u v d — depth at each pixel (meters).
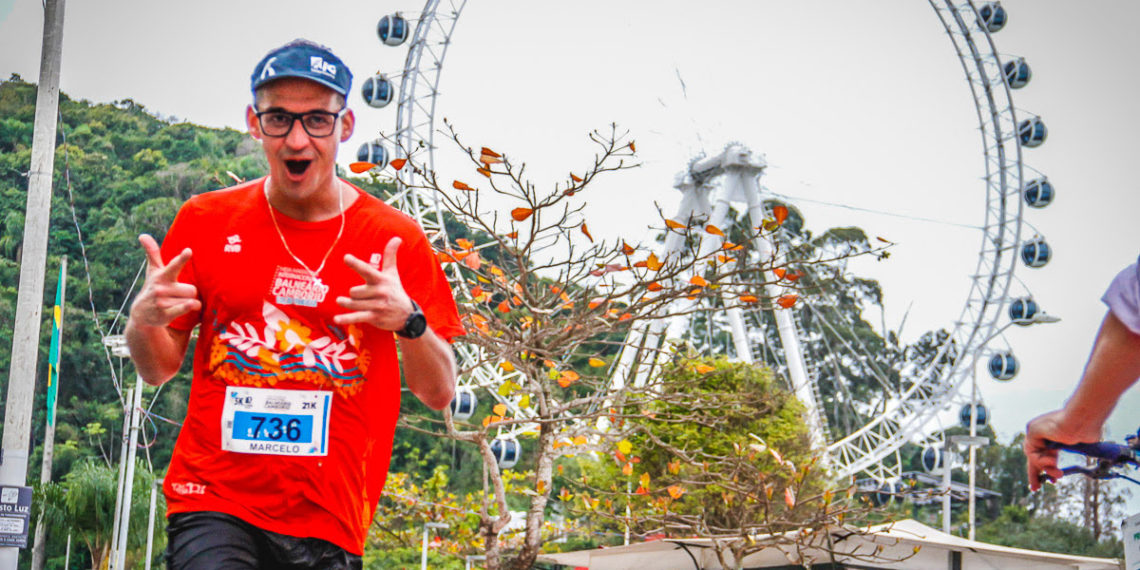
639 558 14.20
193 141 66.94
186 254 2.73
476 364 10.25
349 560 2.99
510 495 39.91
